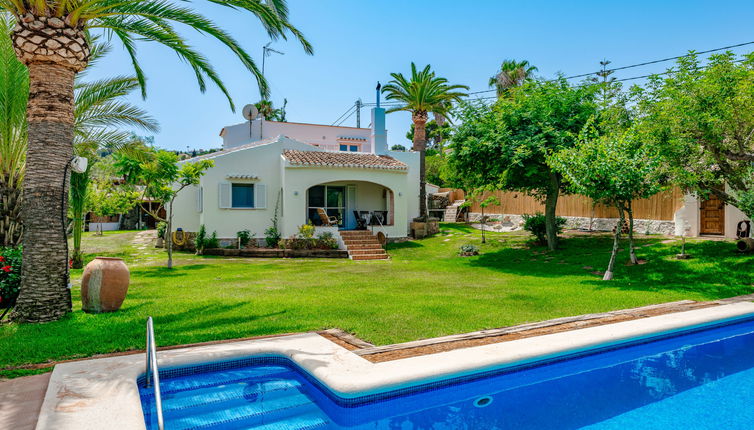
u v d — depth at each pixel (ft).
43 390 14.34
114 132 45.78
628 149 38.60
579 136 39.91
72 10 24.00
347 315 24.85
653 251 47.96
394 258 60.90
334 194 76.64
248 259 59.00
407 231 79.41
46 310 23.11
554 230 57.47
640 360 20.21
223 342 19.49
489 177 58.65
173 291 32.99
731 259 40.70
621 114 46.96
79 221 49.73
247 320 23.67
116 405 12.73
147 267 49.65
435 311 25.85
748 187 40.22
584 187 37.81
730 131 36.99
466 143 53.57
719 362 19.81
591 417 14.61
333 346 18.86
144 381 16.35
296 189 67.56
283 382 16.90
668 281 36.63
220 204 66.03
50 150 23.57
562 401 15.90
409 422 14.35
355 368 16.03
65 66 24.12
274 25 29.35
